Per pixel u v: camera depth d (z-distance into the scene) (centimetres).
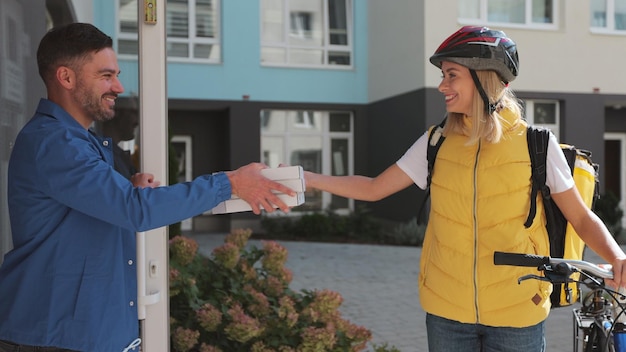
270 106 1359
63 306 171
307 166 1425
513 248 194
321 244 1166
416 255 1016
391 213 1308
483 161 196
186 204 170
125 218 165
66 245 171
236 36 1328
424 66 1173
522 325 196
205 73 1320
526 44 1223
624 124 1422
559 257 205
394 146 1298
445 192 202
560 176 196
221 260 346
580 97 1255
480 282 196
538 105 1266
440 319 208
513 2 1229
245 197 181
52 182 164
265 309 319
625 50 1275
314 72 1387
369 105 1414
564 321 564
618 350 191
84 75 176
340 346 316
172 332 305
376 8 1366
